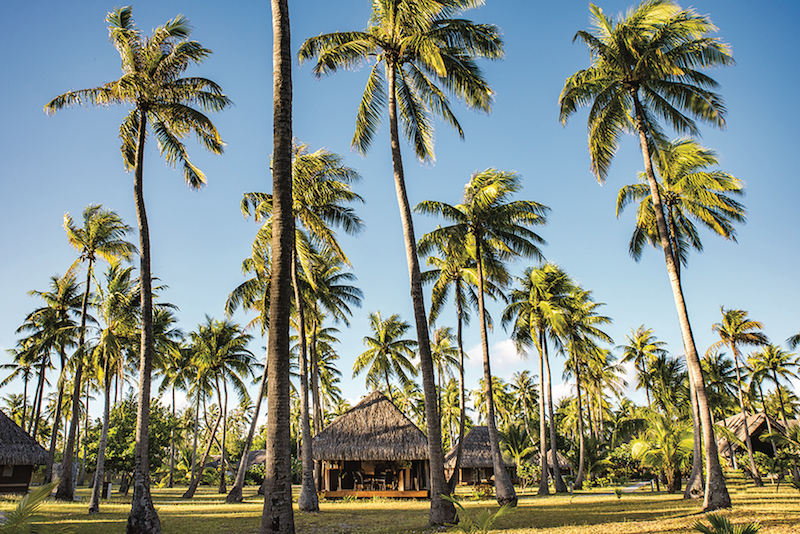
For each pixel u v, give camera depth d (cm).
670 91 1898
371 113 1797
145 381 1495
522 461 4097
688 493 2230
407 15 1636
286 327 897
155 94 1730
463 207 2506
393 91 1714
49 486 664
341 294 3541
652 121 2009
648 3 1792
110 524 1689
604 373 5131
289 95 1001
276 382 862
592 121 1969
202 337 4134
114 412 3534
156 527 1370
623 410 6228
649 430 3303
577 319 3703
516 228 2506
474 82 1800
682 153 2147
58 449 6344
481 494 2964
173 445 5328
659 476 3416
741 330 3694
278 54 1014
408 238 1612
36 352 3831
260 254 2331
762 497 2027
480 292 2328
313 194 2461
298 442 5475
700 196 2048
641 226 2466
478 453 4125
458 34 1705
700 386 1652
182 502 2962
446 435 6731
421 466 3259
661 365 4347
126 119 1800
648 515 1583
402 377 4362
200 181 1978
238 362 4150
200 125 1823
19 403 6272
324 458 2917
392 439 3030
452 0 1700
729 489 2725
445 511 1425
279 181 952
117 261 3050
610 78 1905
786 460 3319
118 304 2727
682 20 1773
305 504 2136
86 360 2695
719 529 710
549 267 3397
